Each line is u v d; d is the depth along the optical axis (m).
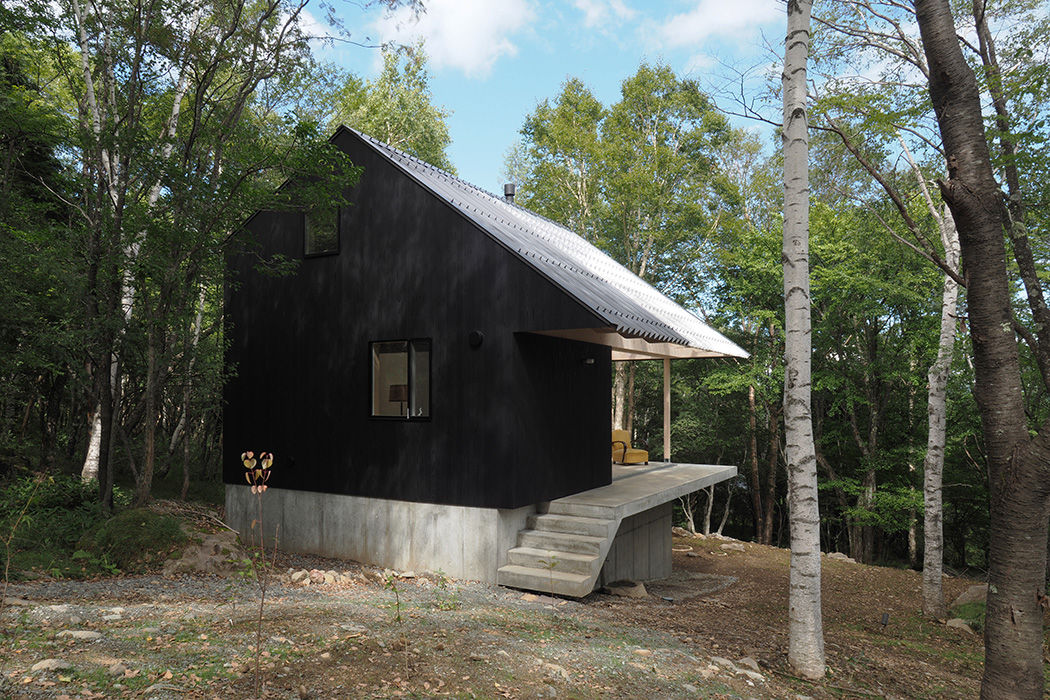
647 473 14.93
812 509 6.82
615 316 9.41
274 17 11.26
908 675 7.55
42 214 12.84
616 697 4.89
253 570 7.75
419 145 28.52
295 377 11.86
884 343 23.28
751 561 16.50
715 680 5.77
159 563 8.15
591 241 30.92
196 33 10.71
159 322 10.05
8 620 5.01
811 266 22.78
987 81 9.45
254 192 10.27
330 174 10.51
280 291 12.15
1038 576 5.09
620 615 8.55
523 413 9.96
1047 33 9.88
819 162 12.17
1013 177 9.83
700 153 28.92
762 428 30.84
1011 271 13.46
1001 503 5.22
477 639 5.75
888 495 21.98
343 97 24.97
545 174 30.00
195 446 24.44
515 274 9.73
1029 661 5.03
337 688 4.16
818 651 6.69
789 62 7.06
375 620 6.06
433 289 10.48
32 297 10.76
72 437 18.39
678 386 32.81
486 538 9.79
